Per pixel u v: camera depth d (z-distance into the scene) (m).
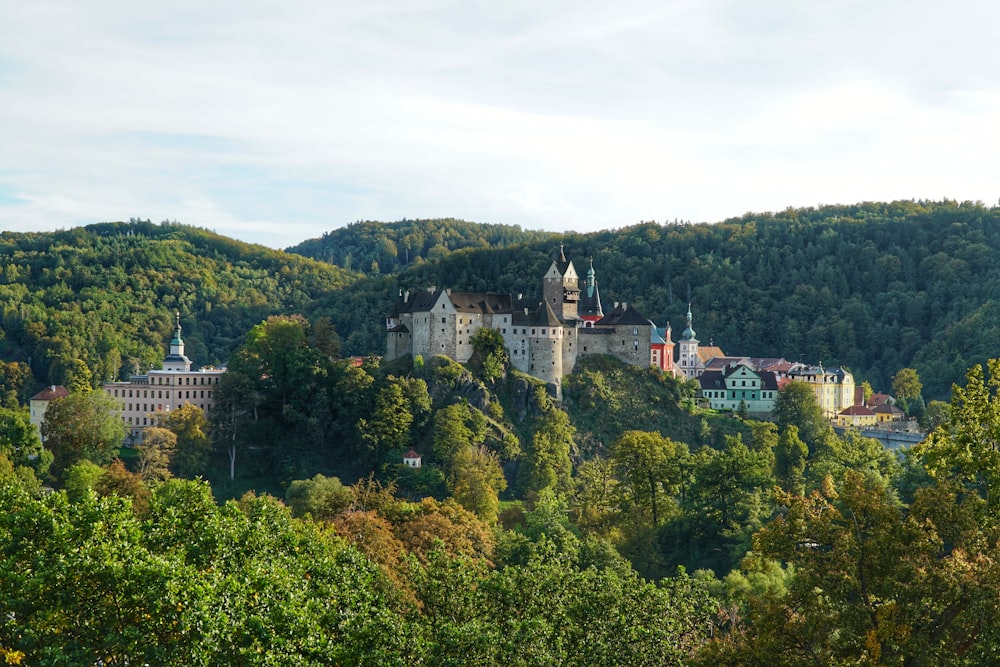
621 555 169.75
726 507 185.00
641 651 84.50
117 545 78.12
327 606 83.31
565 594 94.06
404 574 107.81
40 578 74.00
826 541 77.56
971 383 82.50
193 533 89.69
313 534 110.69
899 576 72.00
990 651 73.12
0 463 189.62
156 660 72.50
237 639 75.12
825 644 74.56
